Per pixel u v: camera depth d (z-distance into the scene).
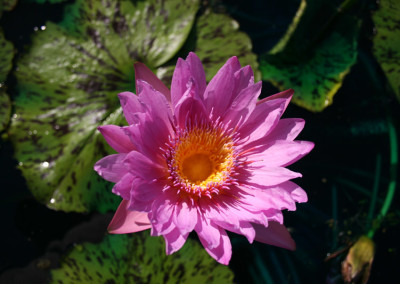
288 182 0.58
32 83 0.68
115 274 0.63
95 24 0.69
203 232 0.57
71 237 0.66
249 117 0.60
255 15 0.81
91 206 0.65
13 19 0.74
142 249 0.64
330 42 0.73
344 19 0.72
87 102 0.67
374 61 0.78
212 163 0.61
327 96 0.69
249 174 0.60
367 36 0.77
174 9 0.69
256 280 0.68
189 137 0.60
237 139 0.60
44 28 0.69
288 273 0.69
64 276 0.63
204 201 0.59
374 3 0.76
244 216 0.57
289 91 0.60
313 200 0.73
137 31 0.69
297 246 0.71
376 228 0.69
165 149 0.59
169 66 0.69
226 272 0.64
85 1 0.70
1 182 0.68
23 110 0.67
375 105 0.76
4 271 0.64
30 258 0.65
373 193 0.73
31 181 0.65
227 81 0.59
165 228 0.56
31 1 0.75
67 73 0.68
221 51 0.69
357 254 0.66
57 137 0.67
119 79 0.68
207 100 0.59
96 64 0.68
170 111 0.58
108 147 0.66
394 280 0.69
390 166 0.75
